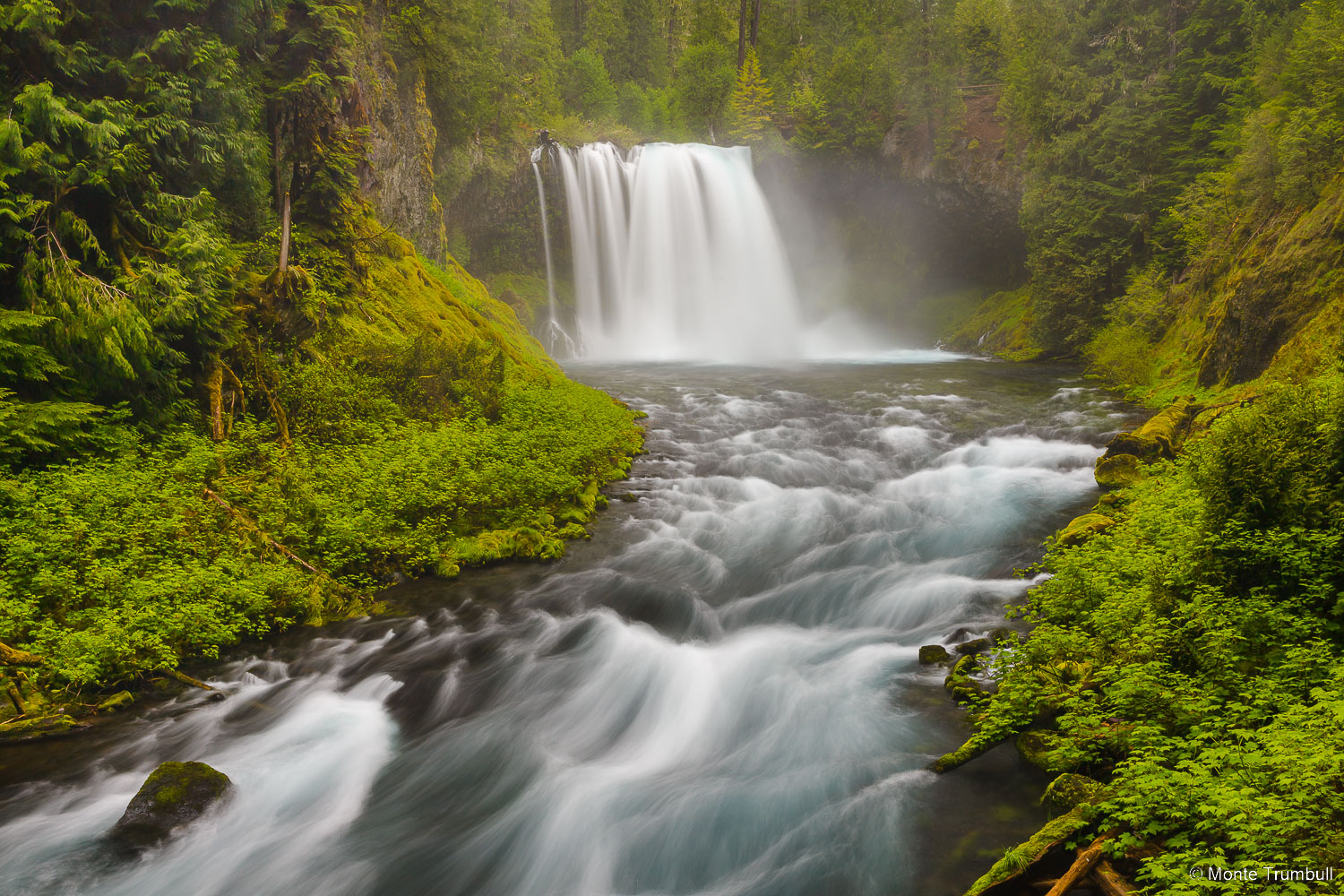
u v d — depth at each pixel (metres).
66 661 9.00
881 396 26.31
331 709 9.17
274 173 17.70
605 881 6.59
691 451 20.39
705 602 11.95
